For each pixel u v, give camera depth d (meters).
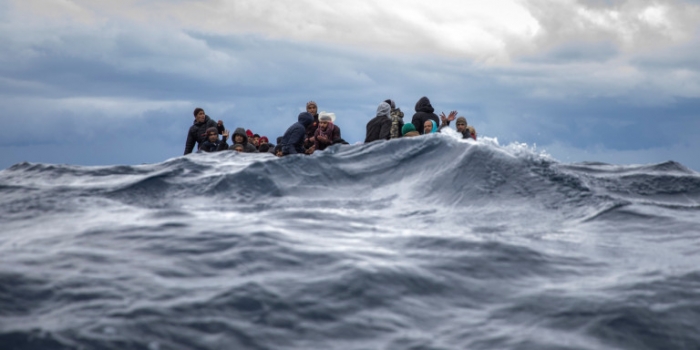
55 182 7.48
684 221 5.89
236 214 5.79
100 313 3.28
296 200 6.66
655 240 5.28
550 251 4.79
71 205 6.22
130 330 3.12
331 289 3.74
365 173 7.55
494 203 6.45
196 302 3.46
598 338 3.31
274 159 7.71
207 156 9.75
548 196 6.59
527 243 4.97
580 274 4.27
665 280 4.14
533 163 7.42
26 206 6.14
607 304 3.71
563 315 3.56
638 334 3.38
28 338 2.98
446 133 8.95
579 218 5.96
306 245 4.59
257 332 3.20
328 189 7.10
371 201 6.67
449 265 4.29
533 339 3.26
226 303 3.47
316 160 7.78
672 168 8.12
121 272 3.87
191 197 6.75
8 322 3.14
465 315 3.54
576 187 6.82
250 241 4.58
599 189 6.95
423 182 7.14
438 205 6.46
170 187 7.13
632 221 5.85
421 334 3.29
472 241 4.94
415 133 9.99
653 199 6.91
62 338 3.00
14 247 4.40
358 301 3.61
